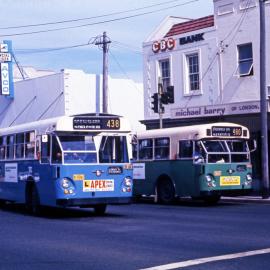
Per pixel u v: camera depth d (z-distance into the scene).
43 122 23.42
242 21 35.44
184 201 31.47
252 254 13.27
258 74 34.50
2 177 27.72
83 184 22.12
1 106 55.16
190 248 14.41
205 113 35.25
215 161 27.39
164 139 29.50
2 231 18.72
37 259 13.45
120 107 52.00
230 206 27.48
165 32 42.75
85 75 48.59
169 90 33.34
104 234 17.48
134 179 31.42
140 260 12.93
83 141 22.47
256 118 34.50
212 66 37.38
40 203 23.45
